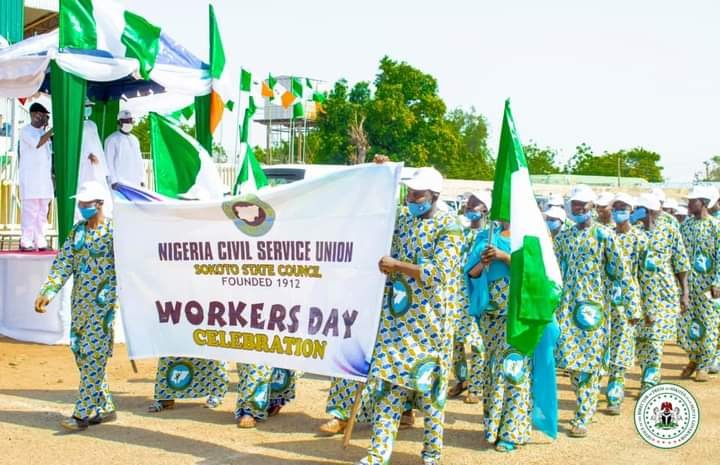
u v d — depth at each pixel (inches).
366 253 233.6
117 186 291.0
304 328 245.0
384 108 1937.7
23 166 480.4
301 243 244.5
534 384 273.0
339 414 281.0
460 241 227.0
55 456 253.4
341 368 237.5
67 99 415.2
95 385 284.2
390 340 229.1
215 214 257.4
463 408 332.2
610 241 297.1
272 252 249.3
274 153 1918.1
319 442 271.4
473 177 2343.8
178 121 663.1
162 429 285.9
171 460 250.4
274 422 297.7
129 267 272.7
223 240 257.4
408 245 230.4
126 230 271.9
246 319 255.8
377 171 233.9
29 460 249.1
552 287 244.2
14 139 653.9
